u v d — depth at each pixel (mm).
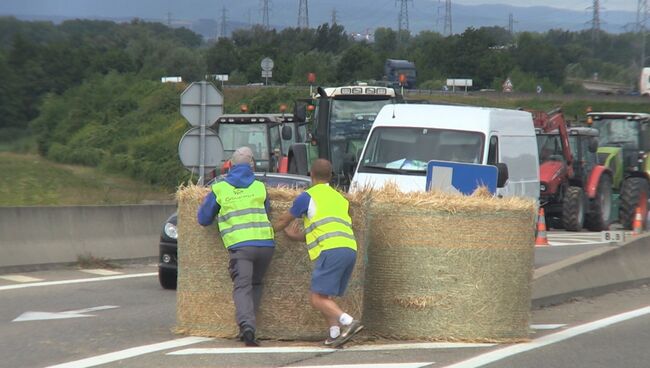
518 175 68000
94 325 44688
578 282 55281
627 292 58281
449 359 36469
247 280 38719
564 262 56219
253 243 38625
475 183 45406
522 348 39031
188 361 35844
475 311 39875
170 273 59469
